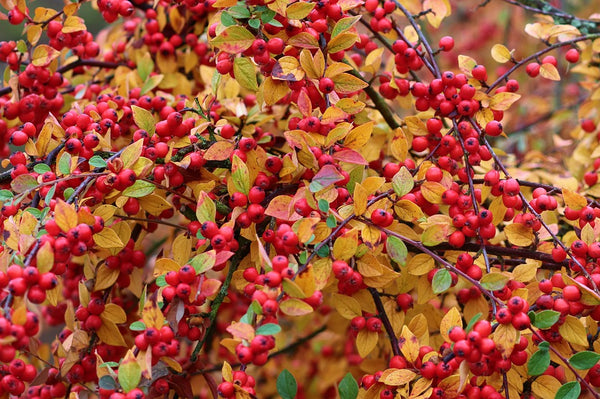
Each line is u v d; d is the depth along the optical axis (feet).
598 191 3.43
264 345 2.77
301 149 2.97
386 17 3.31
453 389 2.86
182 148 3.11
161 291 2.89
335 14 3.04
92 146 3.05
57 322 3.59
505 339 2.80
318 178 2.88
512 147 4.58
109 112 3.17
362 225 2.93
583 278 2.90
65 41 3.28
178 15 3.58
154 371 2.98
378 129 3.36
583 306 2.88
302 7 2.96
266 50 2.98
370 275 2.92
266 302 2.78
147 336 2.82
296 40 2.99
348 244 2.87
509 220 3.22
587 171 3.57
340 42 3.02
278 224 2.99
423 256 3.00
